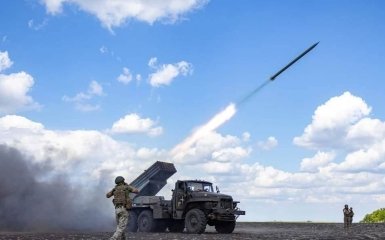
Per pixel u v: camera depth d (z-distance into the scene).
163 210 25.20
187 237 19.09
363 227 30.78
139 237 19.00
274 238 18.30
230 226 24.12
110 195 13.42
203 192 24.34
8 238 17.52
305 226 35.75
